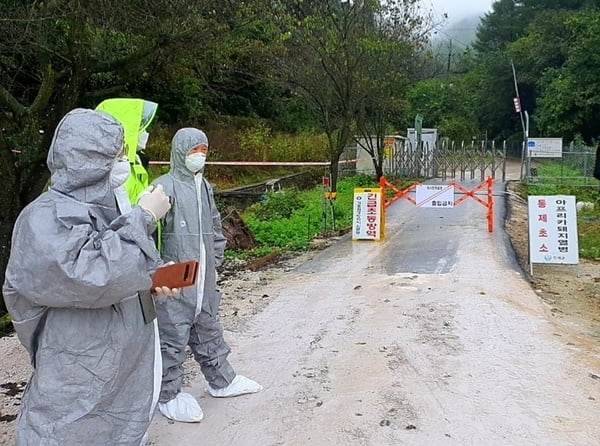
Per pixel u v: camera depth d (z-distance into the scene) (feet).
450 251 36.63
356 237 41.73
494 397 16.03
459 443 13.66
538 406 15.52
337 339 20.86
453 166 97.09
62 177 8.91
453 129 182.19
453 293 26.55
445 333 21.22
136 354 9.40
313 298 26.45
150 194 9.27
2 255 26.78
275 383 16.98
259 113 102.37
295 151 84.99
